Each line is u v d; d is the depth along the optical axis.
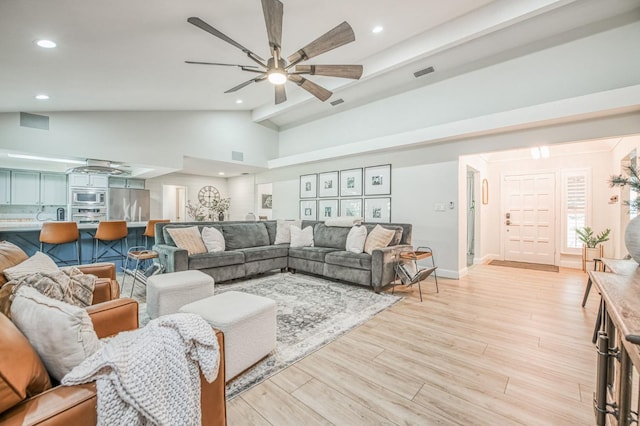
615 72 3.21
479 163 5.83
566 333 2.46
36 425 0.67
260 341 1.93
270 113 6.35
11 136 4.00
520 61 3.81
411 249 4.21
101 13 2.17
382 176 5.33
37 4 1.93
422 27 3.45
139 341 0.94
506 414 1.48
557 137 3.62
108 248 4.68
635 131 3.16
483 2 3.07
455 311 2.99
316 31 3.15
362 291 3.69
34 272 1.50
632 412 1.12
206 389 1.09
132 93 4.14
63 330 0.93
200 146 6.02
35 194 5.93
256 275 4.57
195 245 3.90
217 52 3.23
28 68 2.85
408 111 4.96
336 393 1.65
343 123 6.03
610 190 5.17
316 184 6.47
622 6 3.04
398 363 1.97
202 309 1.86
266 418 1.45
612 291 1.23
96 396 0.79
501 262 5.97
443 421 1.43
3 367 0.70
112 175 6.58
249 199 8.44
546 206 5.83
